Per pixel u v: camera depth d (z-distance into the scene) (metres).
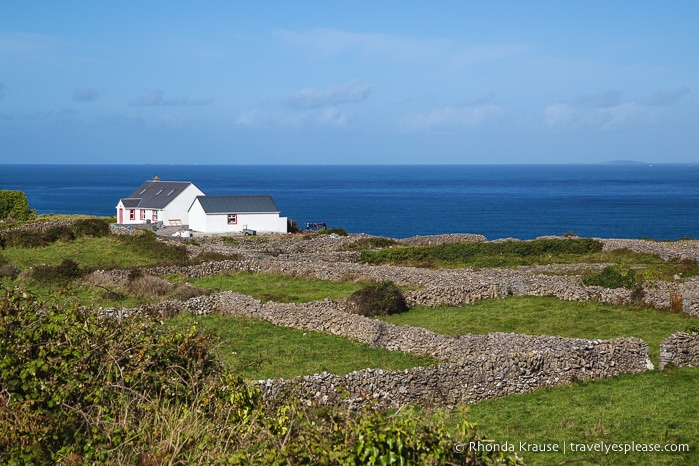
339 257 55.69
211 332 16.61
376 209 193.25
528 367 23.38
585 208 193.25
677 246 57.81
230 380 14.48
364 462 11.03
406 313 35.38
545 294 38.69
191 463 11.86
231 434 12.66
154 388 14.21
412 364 25.70
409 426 11.39
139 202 87.94
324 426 11.91
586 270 47.31
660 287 38.03
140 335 15.08
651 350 27.80
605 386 23.52
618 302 36.34
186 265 47.59
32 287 41.44
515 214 174.12
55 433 12.57
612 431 18.64
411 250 58.06
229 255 53.41
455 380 22.22
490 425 19.53
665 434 18.08
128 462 12.20
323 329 31.22
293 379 20.16
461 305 37.22
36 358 13.88
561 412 20.61
